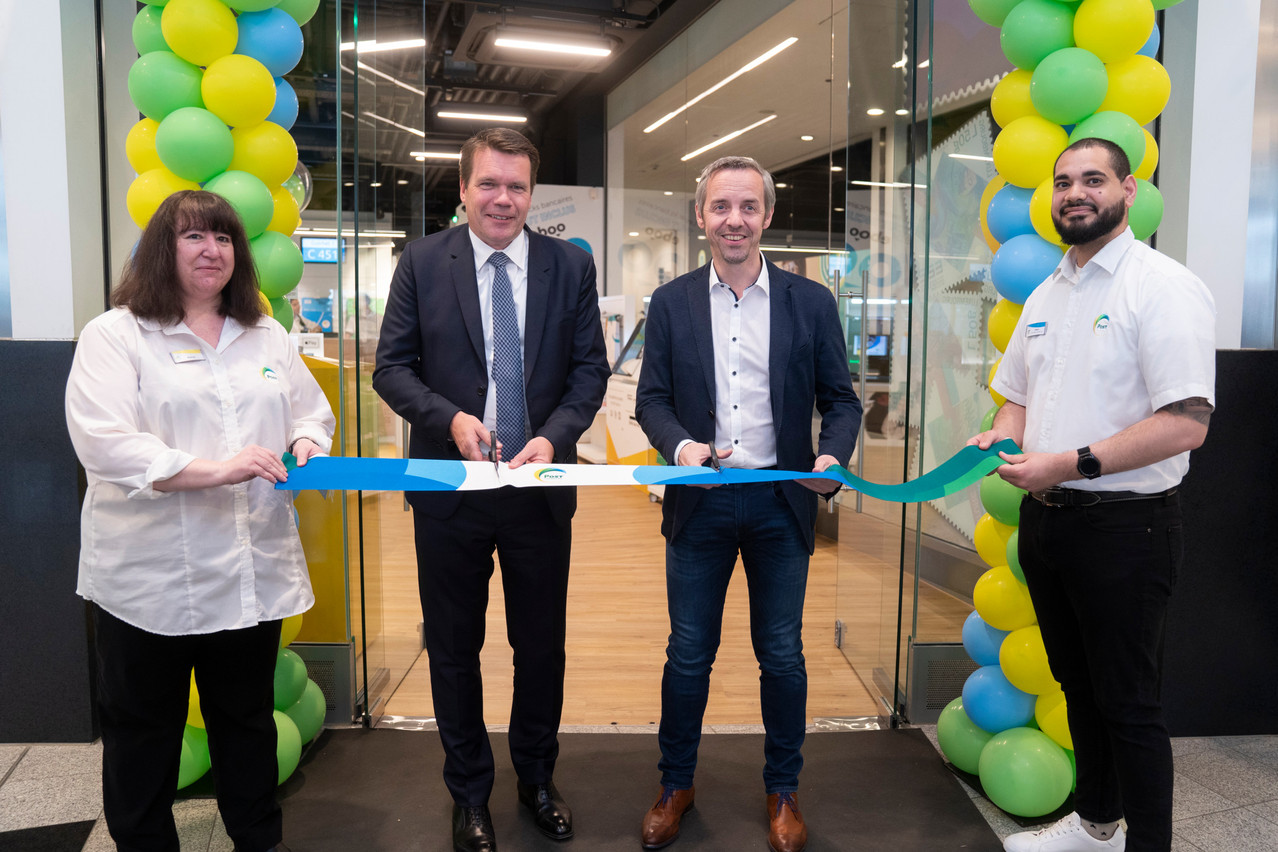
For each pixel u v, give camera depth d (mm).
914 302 2643
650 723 2607
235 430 1570
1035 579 1771
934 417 2812
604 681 2973
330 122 3031
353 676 2584
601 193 10758
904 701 2621
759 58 7367
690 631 1924
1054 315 1725
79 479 2381
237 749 1670
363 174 3168
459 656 1895
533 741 1990
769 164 9820
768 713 1942
